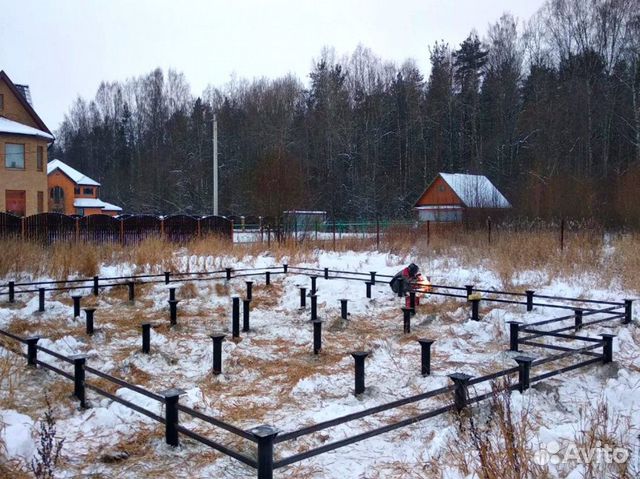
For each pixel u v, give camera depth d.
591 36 41.56
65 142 86.00
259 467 3.81
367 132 54.41
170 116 72.44
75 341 8.52
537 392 5.92
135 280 14.73
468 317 10.52
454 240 20.23
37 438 4.80
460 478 4.01
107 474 4.38
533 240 16.09
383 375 7.08
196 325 10.34
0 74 31.38
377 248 20.56
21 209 31.28
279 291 14.27
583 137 37.50
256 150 56.12
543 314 10.17
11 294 11.84
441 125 52.53
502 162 43.72
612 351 7.37
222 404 6.07
